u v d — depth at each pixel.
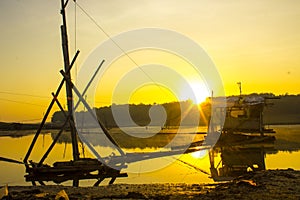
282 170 21.27
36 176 24.05
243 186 16.03
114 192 16.64
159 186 18.45
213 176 25.42
